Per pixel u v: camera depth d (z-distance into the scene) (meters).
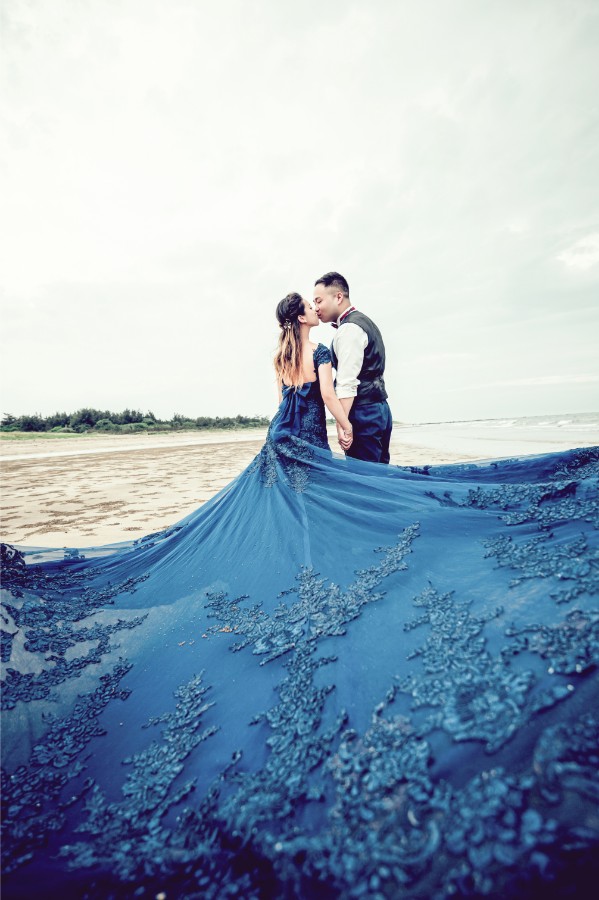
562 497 1.80
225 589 2.08
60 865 0.87
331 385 2.88
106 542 5.00
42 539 5.25
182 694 1.45
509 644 1.03
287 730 1.09
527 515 1.76
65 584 2.40
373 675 1.15
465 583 1.43
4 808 1.09
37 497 8.63
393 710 0.99
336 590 1.71
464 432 36.41
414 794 0.75
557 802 0.65
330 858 0.70
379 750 0.88
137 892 0.77
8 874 0.87
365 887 0.65
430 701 0.96
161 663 1.66
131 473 12.54
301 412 2.89
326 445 2.97
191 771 1.10
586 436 22.52
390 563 1.74
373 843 0.70
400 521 2.02
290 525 2.26
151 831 0.94
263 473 2.69
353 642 1.34
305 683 1.24
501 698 0.87
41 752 1.29
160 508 7.08
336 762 0.89
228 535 2.50
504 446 18.02
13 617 1.87
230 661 1.53
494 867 0.61
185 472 12.40
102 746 1.29
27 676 1.62
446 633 1.19
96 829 0.99
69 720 1.42
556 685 0.85
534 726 0.78
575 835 0.61
